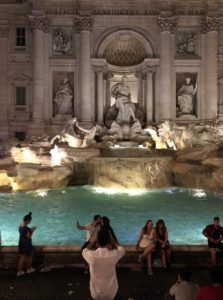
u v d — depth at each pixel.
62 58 38.66
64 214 18.61
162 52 38.16
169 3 37.59
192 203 21.50
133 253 11.48
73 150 29.52
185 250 11.60
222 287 6.20
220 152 28.17
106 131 36.59
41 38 37.66
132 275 10.57
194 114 39.41
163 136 33.62
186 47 39.09
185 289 7.50
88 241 10.36
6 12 39.28
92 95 39.12
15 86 39.81
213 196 23.89
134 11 38.44
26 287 9.80
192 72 39.25
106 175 27.66
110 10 38.34
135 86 41.44
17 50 39.56
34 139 33.34
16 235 14.86
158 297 9.27
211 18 37.53
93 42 38.84
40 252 11.48
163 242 11.19
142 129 36.78
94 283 7.67
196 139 34.00
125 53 41.19
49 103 38.91
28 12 38.59
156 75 39.06
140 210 19.53
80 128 33.59
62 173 26.55
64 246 11.65
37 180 25.50
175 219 17.58
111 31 38.69
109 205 20.84
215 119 37.44
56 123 38.91
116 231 15.47
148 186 27.33
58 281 10.16
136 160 27.62
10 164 26.34
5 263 11.36
